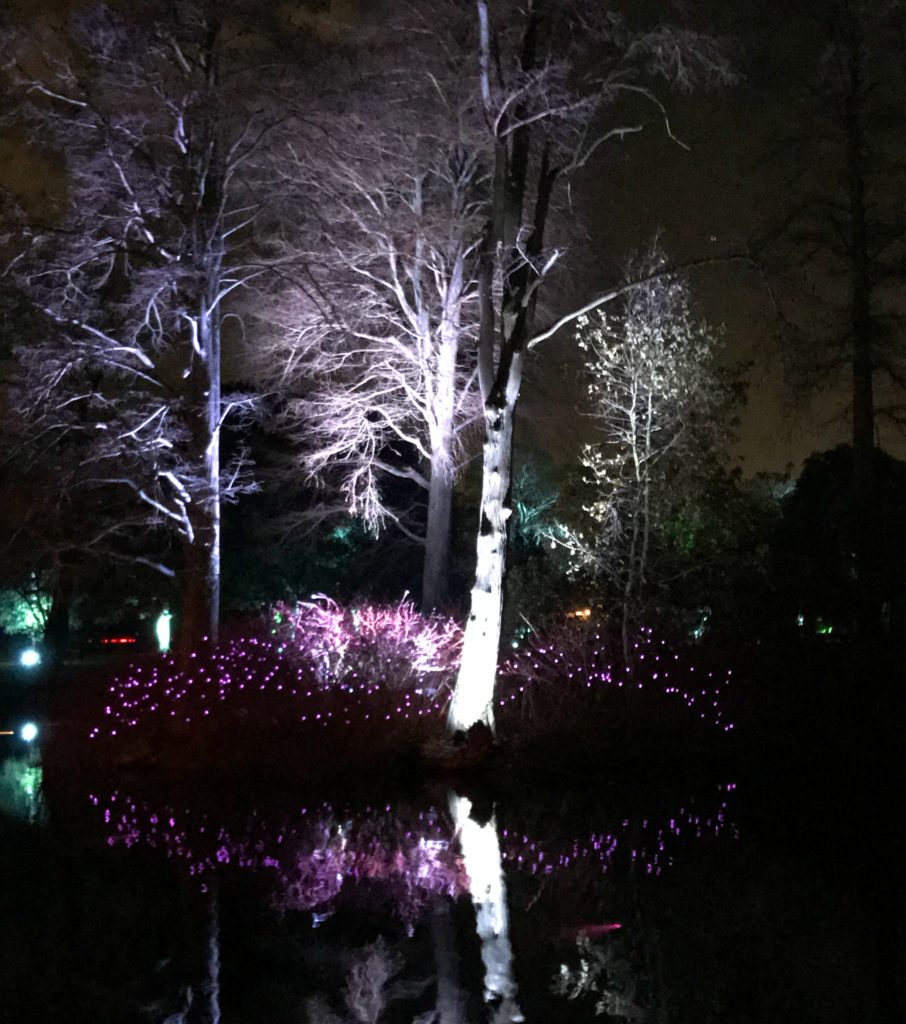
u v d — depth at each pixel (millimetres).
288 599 34844
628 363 20547
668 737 17422
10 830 13422
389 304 26344
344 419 25797
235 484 28375
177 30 20953
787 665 18016
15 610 47250
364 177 23547
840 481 26531
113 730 19359
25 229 20734
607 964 7848
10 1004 7172
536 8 17703
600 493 21031
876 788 14766
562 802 15055
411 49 19719
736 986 7355
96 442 21859
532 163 20438
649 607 20109
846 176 21609
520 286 17781
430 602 25469
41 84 20797
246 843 12492
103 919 9156
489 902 9617
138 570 36094
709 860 11180
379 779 16969
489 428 17734
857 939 8383
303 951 8250
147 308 21422
